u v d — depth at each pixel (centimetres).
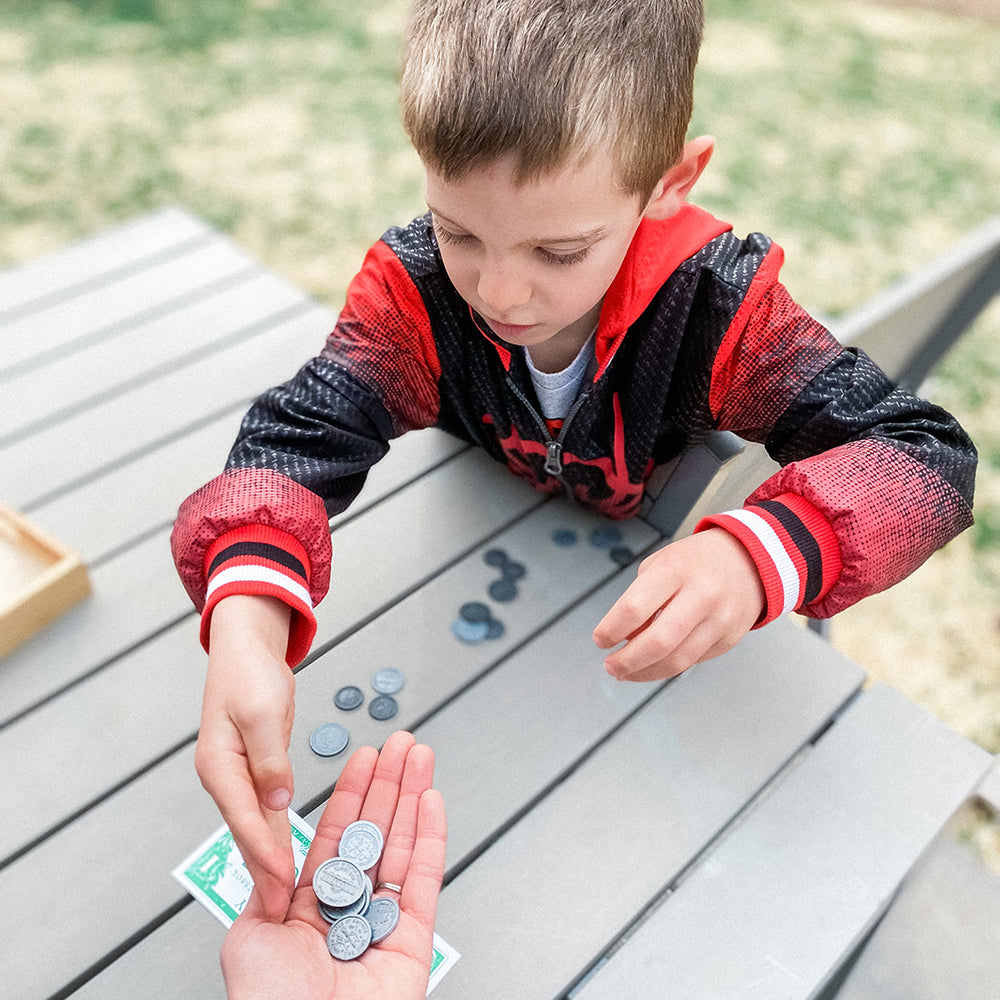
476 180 72
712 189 338
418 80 75
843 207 338
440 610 122
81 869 99
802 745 111
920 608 223
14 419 154
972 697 208
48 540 128
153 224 201
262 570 86
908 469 91
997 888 135
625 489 123
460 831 102
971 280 162
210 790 73
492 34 72
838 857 100
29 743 110
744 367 101
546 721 111
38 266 188
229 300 182
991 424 262
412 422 117
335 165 337
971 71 437
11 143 332
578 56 71
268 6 430
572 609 124
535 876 99
